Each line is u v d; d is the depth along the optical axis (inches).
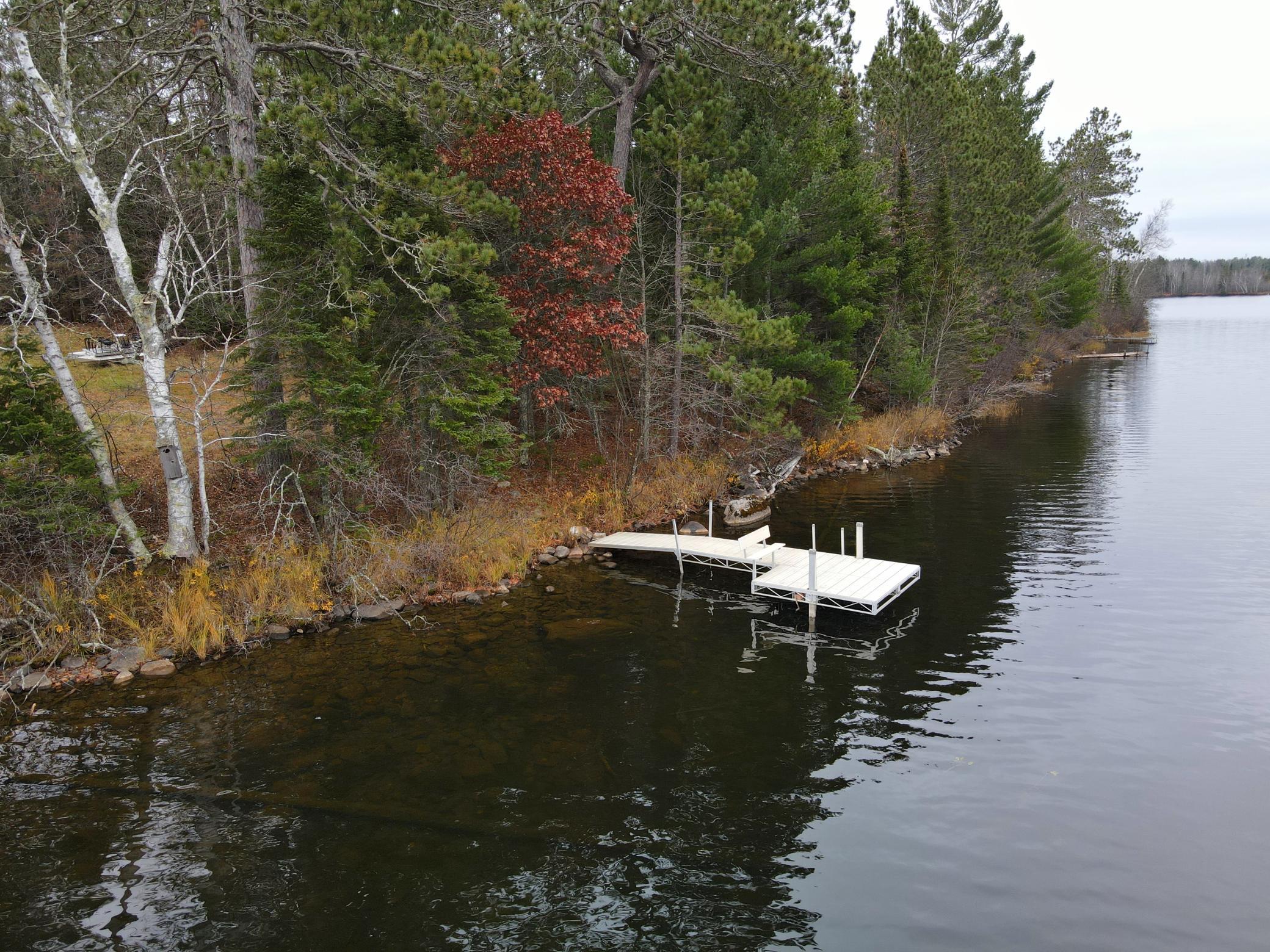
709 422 1021.2
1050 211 2075.5
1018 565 645.9
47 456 487.2
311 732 386.3
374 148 635.5
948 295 1339.8
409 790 336.2
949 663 463.8
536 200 665.6
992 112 1776.6
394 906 267.6
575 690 432.1
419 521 619.2
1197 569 624.7
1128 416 1469.0
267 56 650.2
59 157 609.6
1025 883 278.8
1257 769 350.3
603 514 778.8
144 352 516.4
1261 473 970.7
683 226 860.6
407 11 773.3
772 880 281.1
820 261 1021.8
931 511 839.7
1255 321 4397.1
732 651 485.7
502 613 554.3
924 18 1551.4
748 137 895.7
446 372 622.8
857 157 1119.6
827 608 565.0
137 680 446.6
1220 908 265.4
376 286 559.2
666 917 262.8
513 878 281.7
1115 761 358.3
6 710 410.9
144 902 269.0
